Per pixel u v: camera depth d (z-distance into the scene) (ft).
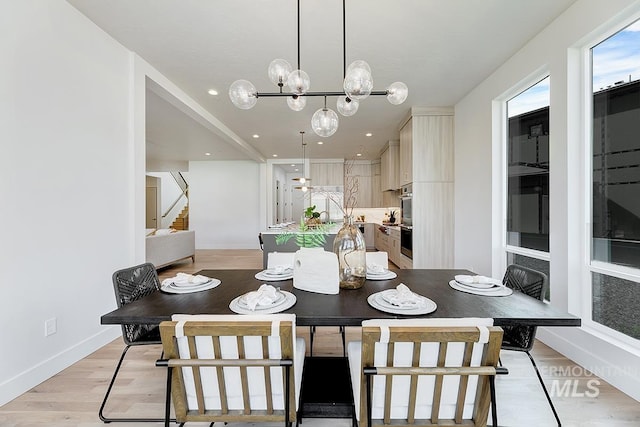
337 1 6.53
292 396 3.57
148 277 6.31
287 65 6.38
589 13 6.39
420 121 13.56
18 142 5.85
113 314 4.16
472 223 11.82
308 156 25.62
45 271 6.37
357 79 5.83
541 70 8.05
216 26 7.52
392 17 7.14
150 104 12.94
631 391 5.66
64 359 6.77
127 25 7.53
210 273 6.89
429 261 13.65
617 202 6.27
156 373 6.69
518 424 5.02
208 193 28.22
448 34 7.88
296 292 5.26
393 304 4.35
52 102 6.50
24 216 5.95
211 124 14.58
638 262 5.82
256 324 3.21
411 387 3.35
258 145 21.38
